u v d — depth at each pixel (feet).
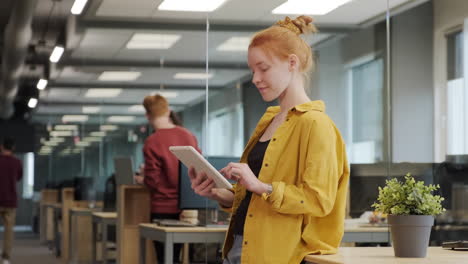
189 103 19.61
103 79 21.79
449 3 14.89
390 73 15.38
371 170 15.21
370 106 15.70
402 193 7.27
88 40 20.61
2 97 39.29
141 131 22.56
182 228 13.74
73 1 19.35
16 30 24.97
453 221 14.38
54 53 23.43
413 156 15.24
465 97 14.89
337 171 7.10
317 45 15.24
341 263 6.31
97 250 20.57
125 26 19.06
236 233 7.39
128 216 17.16
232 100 14.74
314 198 6.77
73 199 24.18
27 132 42.65
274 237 6.96
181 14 17.58
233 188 7.63
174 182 16.47
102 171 23.07
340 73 15.40
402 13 15.17
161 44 19.10
